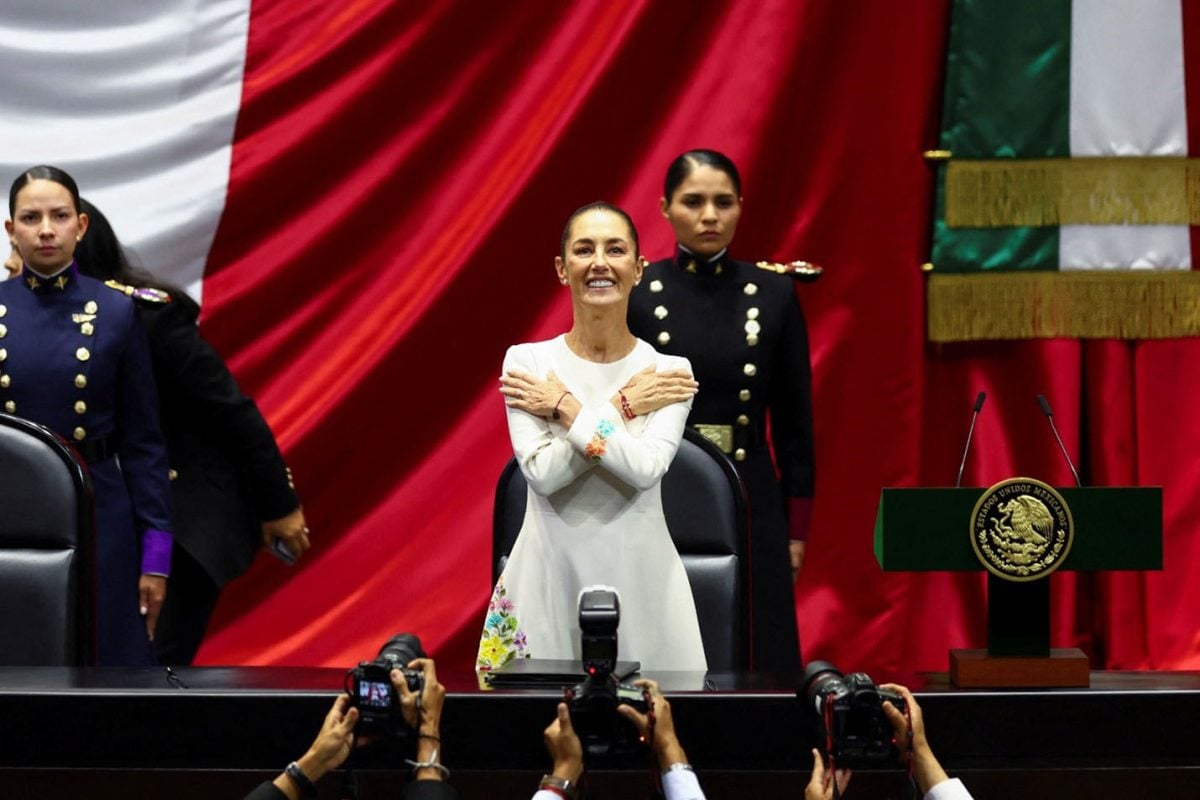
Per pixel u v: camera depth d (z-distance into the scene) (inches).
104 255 612.4
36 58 760.3
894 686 349.4
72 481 481.1
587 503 454.9
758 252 773.9
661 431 458.6
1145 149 768.3
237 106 767.1
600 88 766.5
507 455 778.8
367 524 777.6
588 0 770.8
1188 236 771.4
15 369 552.7
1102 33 765.9
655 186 770.2
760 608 600.1
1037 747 376.2
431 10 768.9
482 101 774.5
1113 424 781.3
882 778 373.7
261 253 771.4
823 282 775.1
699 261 625.6
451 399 778.8
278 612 773.9
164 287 616.4
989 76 766.5
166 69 765.3
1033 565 390.6
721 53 768.3
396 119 773.3
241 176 765.3
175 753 372.8
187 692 373.1
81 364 554.6
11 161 753.6
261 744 372.2
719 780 376.8
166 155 764.0
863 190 770.2
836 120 769.6
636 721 334.0
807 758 374.9
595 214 468.1
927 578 792.9
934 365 789.9
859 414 773.3
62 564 476.7
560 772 329.1
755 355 613.0
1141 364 782.5
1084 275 772.0
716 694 375.9
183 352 610.2
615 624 335.9
